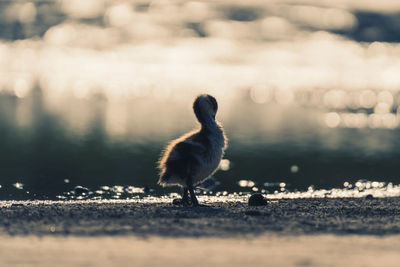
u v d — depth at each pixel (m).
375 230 10.09
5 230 9.53
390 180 20.61
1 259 7.35
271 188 18.52
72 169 20.97
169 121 37.09
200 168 12.98
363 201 14.72
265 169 22.33
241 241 8.84
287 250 8.13
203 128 13.25
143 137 29.92
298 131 34.34
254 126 35.84
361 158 25.61
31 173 19.95
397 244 8.77
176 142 13.46
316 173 21.77
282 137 31.72
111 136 30.00
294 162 24.19
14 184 17.88
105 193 16.70
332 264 7.21
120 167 21.55
